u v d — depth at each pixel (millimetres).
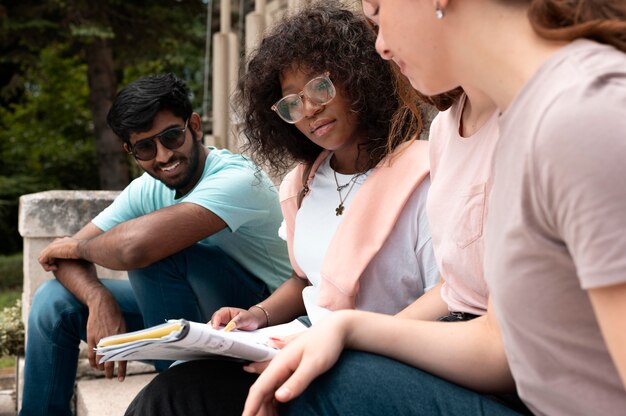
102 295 2617
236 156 2707
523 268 993
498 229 1013
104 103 11773
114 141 11852
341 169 2111
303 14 2043
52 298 2666
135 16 10977
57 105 15234
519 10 1004
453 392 1195
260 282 2734
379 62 1983
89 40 10875
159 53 11633
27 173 14477
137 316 2764
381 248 1966
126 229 2514
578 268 873
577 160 857
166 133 2537
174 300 2570
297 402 1235
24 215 3512
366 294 1986
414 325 1290
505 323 1068
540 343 1038
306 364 1198
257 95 2121
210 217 2514
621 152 840
